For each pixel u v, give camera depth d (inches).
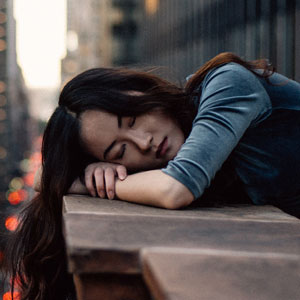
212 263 40.4
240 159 92.3
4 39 4133.9
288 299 33.2
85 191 94.4
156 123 89.5
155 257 41.8
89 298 46.3
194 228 57.6
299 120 92.8
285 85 95.0
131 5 2103.8
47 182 93.8
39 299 99.4
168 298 32.8
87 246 45.2
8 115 3993.6
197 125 86.3
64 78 5866.1
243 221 64.0
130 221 60.0
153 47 1037.2
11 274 103.5
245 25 363.9
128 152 90.4
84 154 95.2
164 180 80.2
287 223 64.2
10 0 4667.8
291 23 248.2
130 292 46.3
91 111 88.7
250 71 93.7
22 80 6190.9
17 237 101.8
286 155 91.6
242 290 34.6
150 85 91.1
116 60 2084.2
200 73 96.1
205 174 81.1
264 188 93.6
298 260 41.9
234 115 86.0
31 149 5359.3
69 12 5757.9
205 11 561.6
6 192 3051.2
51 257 97.3
